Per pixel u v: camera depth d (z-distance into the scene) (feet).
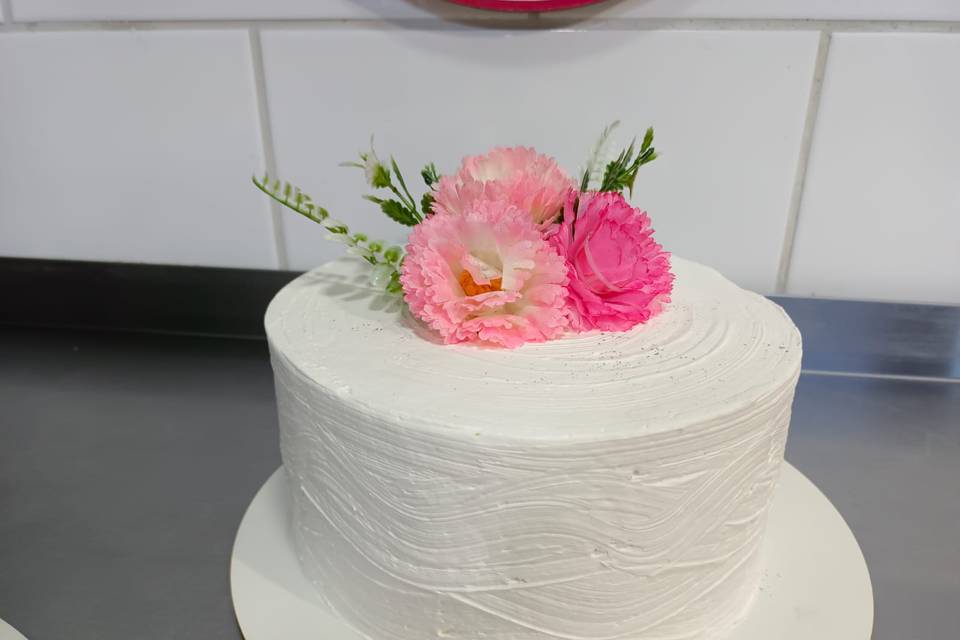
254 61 2.90
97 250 3.37
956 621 1.98
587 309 1.86
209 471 2.60
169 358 3.33
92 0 2.86
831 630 1.79
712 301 2.06
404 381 1.62
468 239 1.76
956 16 2.56
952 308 2.97
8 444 2.74
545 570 1.56
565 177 1.96
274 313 1.96
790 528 2.18
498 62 2.80
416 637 1.71
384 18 2.77
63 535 2.29
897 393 3.06
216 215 3.22
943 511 2.41
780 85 2.72
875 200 2.87
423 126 2.93
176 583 2.11
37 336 3.48
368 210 3.10
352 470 1.63
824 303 3.03
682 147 2.86
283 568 2.03
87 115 3.09
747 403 1.54
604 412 1.50
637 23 2.69
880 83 2.68
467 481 1.49
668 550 1.60
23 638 1.85
